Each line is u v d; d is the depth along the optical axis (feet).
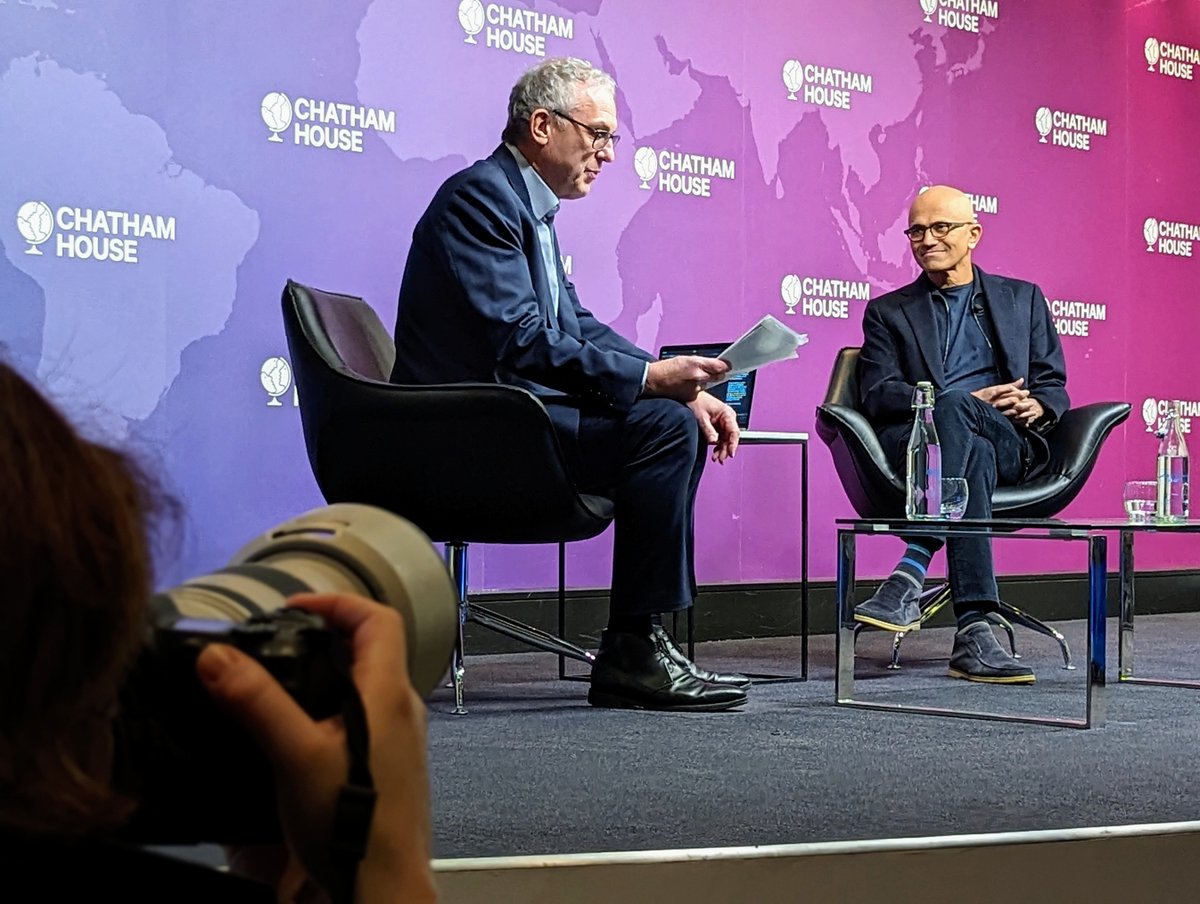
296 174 12.23
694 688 9.14
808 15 15.43
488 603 13.03
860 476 11.87
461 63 13.10
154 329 11.56
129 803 1.20
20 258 10.95
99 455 1.15
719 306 14.80
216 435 11.89
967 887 5.08
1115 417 12.48
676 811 5.75
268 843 1.50
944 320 12.95
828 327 15.65
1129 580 11.13
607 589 13.78
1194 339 18.75
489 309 9.21
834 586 15.43
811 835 5.23
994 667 10.95
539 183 10.02
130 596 1.13
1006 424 12.14
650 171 14.30
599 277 13.99
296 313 9.06
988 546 11.28
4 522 1.07
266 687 1.33
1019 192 17.22
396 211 12.77
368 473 8.82
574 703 9.50
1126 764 7.09
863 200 15.90
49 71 11.03
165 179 11.58
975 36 16.81
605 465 9.16
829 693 10.16
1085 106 17.78
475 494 8.72
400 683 1.45
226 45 11.84
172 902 1.20
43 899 1.15
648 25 14.26
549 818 5.58
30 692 1.10
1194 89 18.76
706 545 14.67
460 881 4.54
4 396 1.11
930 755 7.33
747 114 14.98
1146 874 5.38
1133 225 18.19
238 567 1.63
